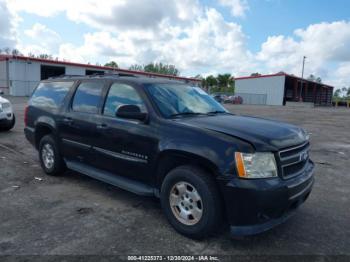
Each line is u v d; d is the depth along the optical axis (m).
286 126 3.79
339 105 62.25
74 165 4.96
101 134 4.31
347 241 3.39
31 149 7.45
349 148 9.03
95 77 4.85
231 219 3.08
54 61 36.72
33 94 6.05
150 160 3.70
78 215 3.88
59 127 5.12
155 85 4.21
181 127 3.48
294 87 55.06
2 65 35.81
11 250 3.04
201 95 4.71
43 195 4.55
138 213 3.98
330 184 5.43
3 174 5.50
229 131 3.28
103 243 3.21
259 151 3.04
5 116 9.44
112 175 4.36
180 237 3.38
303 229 3.65
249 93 52.31
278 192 2.99
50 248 3.09
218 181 3.07
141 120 3.80
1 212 3.93
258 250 3.16
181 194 3.41
